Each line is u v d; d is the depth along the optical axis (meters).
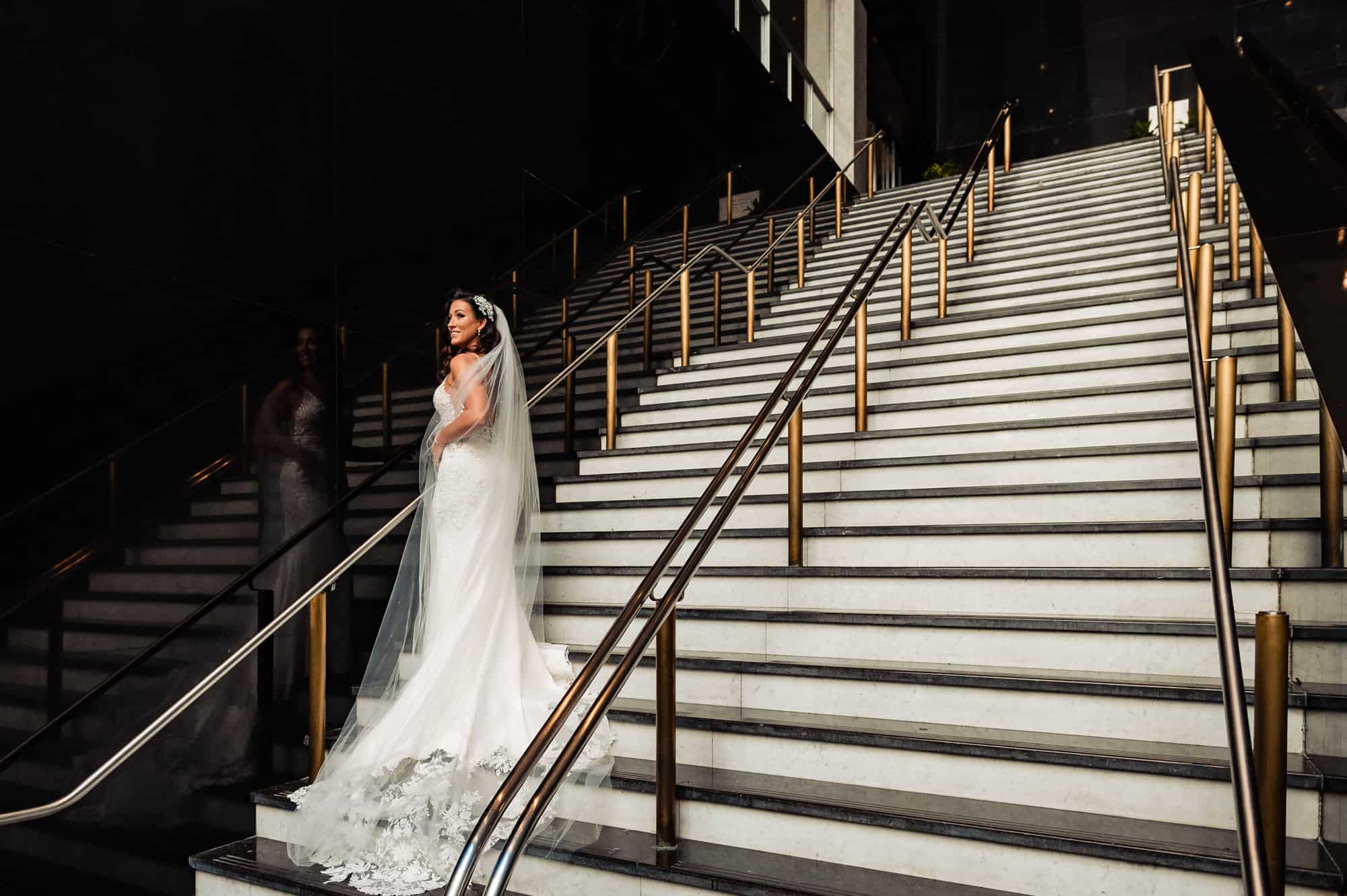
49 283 3.41
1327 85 13.92
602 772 2.87
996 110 16.61
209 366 4.00
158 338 3.80
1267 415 3.63
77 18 3.58
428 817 2.86
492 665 3.22
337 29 4.89
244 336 4.20
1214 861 2.02
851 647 3.21
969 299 6.20
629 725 3.11
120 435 3.59
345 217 4.85
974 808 2.44
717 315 6.87
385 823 2.88
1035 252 6.88
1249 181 4.95
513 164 6.35
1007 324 5.52
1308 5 14.20
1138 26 15.58
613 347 5.33
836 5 14.36
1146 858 2.09
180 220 3.94
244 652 3.15
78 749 3.26
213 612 3.82
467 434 3.43
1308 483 3.00
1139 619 2.95
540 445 5.86
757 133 10.44
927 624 3.09
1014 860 2.25
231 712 3.83
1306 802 2.17
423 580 3.40
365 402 4.82
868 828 2.43
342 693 4.38
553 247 6.73
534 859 2.67
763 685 3.12
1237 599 2.85
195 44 4.07
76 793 2.73
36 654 3.17
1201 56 8.41
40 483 3.30
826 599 3.53
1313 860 2.02
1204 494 1.91
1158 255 6.08
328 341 4.64
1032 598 3.17
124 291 3.69
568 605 3.90
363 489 4.58
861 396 4.64
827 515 4.02
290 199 4.52
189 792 3.62
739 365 5.98
